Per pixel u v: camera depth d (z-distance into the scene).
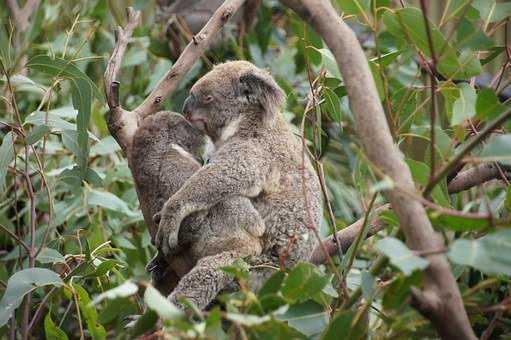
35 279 8.27
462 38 7.69
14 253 10.32
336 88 9.77
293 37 14.16
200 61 13.55
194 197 9.00
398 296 6.05
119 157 12.48
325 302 7.10
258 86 9.76
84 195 10.80
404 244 6.05
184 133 9.86
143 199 9.61
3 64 10.07
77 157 9.55
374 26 8.28
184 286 8.62
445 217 6.26
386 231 10.28
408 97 9.19
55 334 8.70
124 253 11.19
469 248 5.66
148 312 6.77
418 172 7.64
